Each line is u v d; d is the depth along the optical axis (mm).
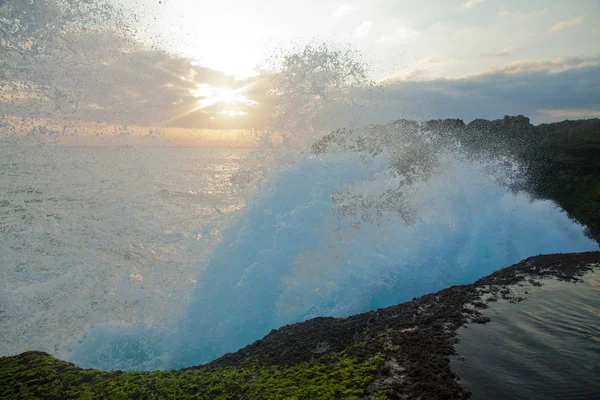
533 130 32719
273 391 6176
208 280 12695
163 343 11047
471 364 6125
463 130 29000
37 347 10359
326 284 12820
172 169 57344
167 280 13320
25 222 17297
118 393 6785
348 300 12469
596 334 7008
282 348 8336
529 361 6160
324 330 9000
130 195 23469
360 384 5863
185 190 33219
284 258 13242
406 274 13141
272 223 14102
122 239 17047
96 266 14344
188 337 11328
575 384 5469
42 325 11172
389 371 6148
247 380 6957
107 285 13094
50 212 18656
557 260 11953
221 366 7992
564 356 6266
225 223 15547
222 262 13109
